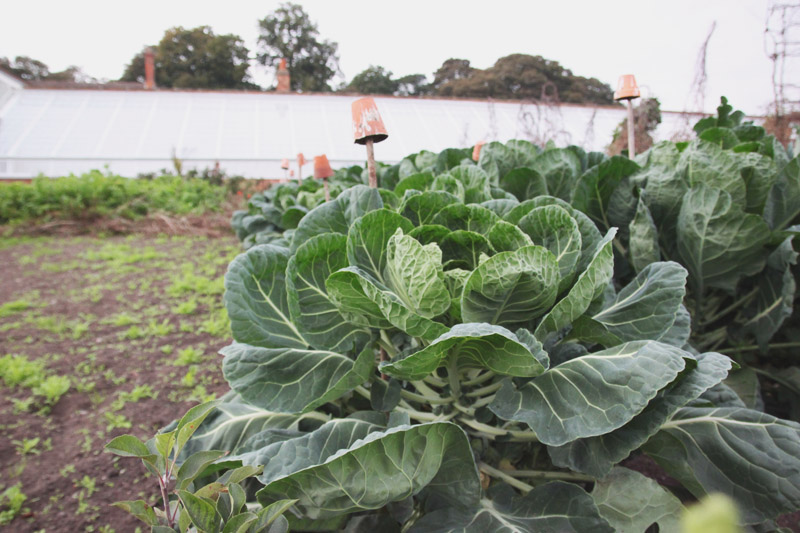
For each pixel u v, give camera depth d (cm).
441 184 280
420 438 151
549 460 217
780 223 284
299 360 201
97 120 2600
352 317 189
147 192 1367
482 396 199
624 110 2673
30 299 678
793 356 299
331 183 610
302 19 7144
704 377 161
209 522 129
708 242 253
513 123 2753
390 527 172
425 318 159
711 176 272
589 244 196
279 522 142
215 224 1313
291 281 187
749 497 160
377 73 6869
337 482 147
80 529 262
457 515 163
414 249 169
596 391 158
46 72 6856
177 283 713
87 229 1227
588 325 181
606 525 152
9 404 389
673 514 164
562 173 340
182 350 496
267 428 207
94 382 427
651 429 156
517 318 179
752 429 171
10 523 266
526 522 159
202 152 2450
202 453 143
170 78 6675
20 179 2153
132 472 307
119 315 609
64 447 335
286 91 3234
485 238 188
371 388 196
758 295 268
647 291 200
